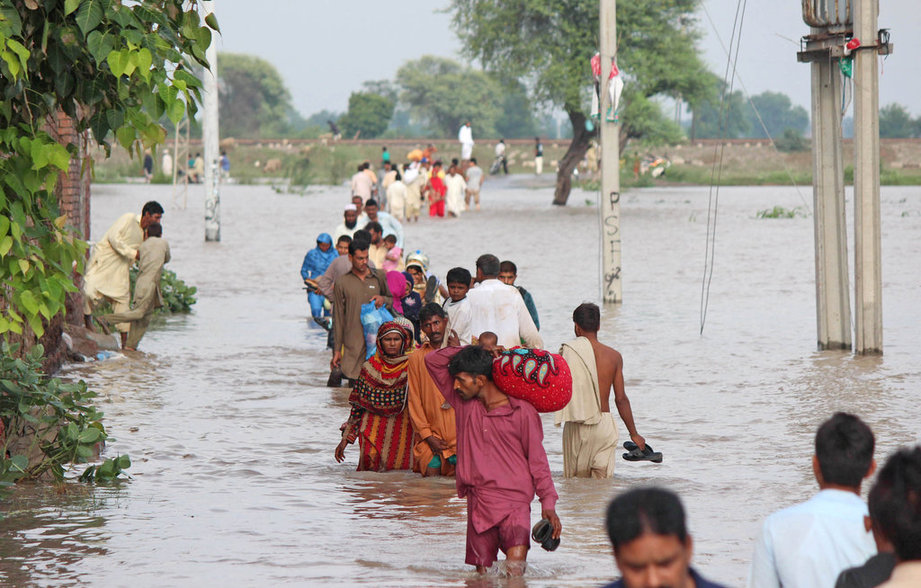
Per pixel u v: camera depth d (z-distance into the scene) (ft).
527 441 47.09
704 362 106.93
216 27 50.49
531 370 46.62
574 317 66.54
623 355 111.55
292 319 142.20
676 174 567.18
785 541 27.71
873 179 108.27
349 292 93.30
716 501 59.26
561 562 48.24
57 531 53.31
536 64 359.05
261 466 69.36
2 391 62.28
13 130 50.19
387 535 53.01
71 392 66.13
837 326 112.98
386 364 69.10
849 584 24.36
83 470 66.69
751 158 650.02
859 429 28.37
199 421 82.43
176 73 48.65
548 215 333.01
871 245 108.58
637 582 20.97
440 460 67.82
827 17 108.99
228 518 56.18
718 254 214.90
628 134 392.27
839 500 28.09
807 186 520.42
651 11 362.74
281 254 223.51
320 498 61.16
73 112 51.70
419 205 316.19
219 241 246.88
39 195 53.21
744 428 79.41
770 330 126.93
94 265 114.32
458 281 76.07
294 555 49.21
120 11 47.06
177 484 63.98
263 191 479.41
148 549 50.14
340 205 382.42
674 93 377.50
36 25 49.08
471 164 360.89
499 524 46.52
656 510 20.79
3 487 58.80
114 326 123.13
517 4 359.05
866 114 107.65
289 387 96.84
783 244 232.53
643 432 78.95
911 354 109.50
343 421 83.41
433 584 44.68
